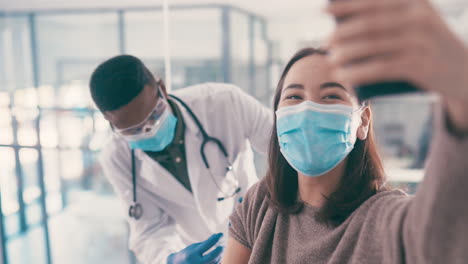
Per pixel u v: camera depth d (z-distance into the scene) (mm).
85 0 4461
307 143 622
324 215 640
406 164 4320
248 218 772
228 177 1433
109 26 6836
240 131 1434
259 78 5977
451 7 5035
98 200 6039
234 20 5188
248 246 784
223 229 1483
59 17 6160
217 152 1398
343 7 244
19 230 4965
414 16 231
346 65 251
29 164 5414
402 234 480
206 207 1420
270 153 731
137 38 6750
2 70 5523
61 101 6188
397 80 248
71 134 5754
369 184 646
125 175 1405
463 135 319
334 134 618
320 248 632
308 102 624
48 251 3783
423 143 4309
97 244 4598
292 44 5852
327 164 628
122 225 5133
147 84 1117
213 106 1416
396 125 5355
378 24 233
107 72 1062
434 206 363
